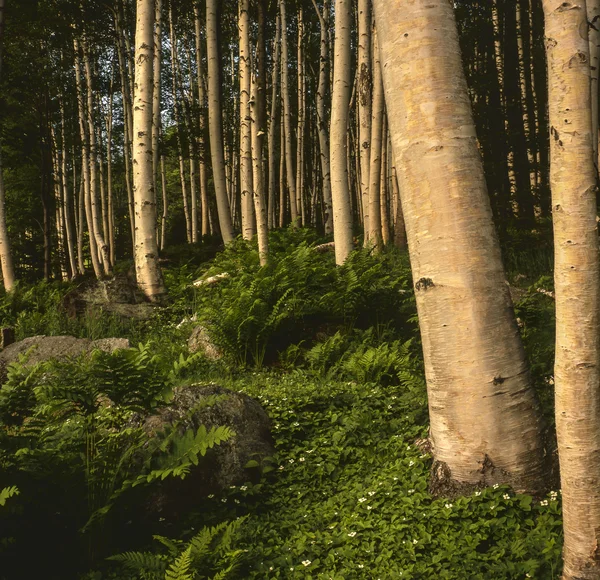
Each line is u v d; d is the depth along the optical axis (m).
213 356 8.91
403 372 6.64
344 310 8.99
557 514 3.97
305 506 4.66
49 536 4.14
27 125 21.55
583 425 3.03
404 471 4.70
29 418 5.24
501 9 20.50
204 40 30.45
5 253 16.64
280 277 9.34
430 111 4.13
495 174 14.83
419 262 4.29
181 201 43.00
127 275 12.47
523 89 20.31
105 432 4.77
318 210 32.78
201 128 24.91
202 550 3.61
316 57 30.16
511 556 3.65
